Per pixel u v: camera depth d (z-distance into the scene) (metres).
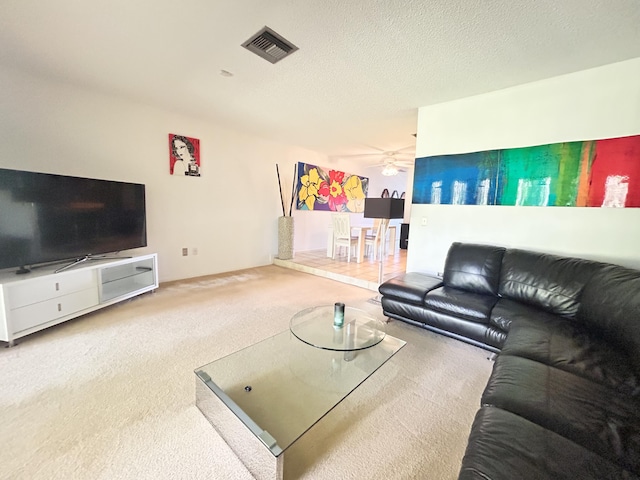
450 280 2.72
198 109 3.54
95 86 2.90
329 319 2.30
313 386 1.61
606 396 1.17
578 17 1.67
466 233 3.04
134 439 1.34
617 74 2.20
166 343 2.25
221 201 4.45
